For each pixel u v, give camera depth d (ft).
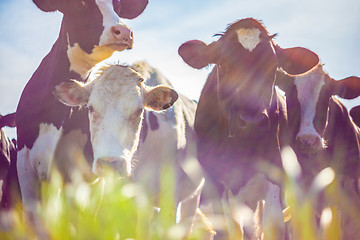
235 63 24.54
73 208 19.16
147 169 25.43
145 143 25.41
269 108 24.50
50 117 23.54
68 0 23.58
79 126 23.56
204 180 27.58
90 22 23.40
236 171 25.29
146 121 25.52
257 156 24.93
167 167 25.75
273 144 25.11
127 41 23.08
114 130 20.66
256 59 24.44
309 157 29.55
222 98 24.99
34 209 21.20
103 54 23.77
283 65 26.32
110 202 16.35
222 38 25.62
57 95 22.02
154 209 28.76
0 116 28.32
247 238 29.86
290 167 17.81
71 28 23.75
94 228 14.56
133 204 20.61
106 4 23.71
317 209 28.55
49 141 23.40
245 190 25.73
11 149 30.27
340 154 30.66
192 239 19.89
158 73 27.55
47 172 23.31
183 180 26.99
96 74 22.77
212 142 25.93
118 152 20.18
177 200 26.17
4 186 28.19
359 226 29.50
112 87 21.50
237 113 24.17
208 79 27.20
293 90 30.14
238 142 24.97
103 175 19.97
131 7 26.58
